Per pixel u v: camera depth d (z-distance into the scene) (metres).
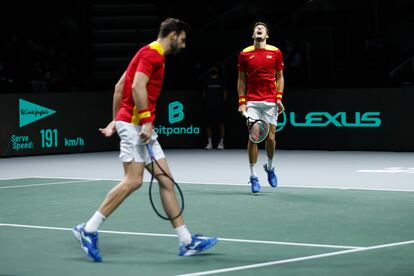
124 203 11.73
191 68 28.20
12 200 12.34
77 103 22.02
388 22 27.19
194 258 7.92
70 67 27.89
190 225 9.89
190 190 13.39
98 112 22.42
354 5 27.73
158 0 29.61
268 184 14.30
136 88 7.63
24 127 21.06
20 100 20.97
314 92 21.70
